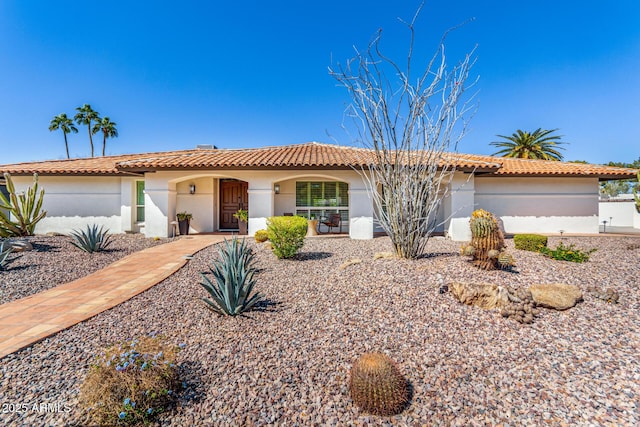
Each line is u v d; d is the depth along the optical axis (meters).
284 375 3.50
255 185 13.94
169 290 6.40
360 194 13.59
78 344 4.18
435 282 5.64
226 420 2.90
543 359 3.71
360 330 4.38
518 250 9.26
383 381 2.99
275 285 6.45
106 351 3.56
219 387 3.33
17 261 8.57
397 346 4.00
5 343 4.17
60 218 15.45
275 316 4.94
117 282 7.14
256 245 11.21
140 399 2.93
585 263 7.05
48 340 4.28
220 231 16.58
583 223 16.62
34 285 6.89
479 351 3.88
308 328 4.51
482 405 3.04
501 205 16.80
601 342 3.98
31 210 13.00
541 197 16.72
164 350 3.78
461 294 5.02
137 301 5.76
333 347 4.01
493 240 6.21
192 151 19.03
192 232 16.27
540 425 2.79
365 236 13.44
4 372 3.54
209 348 4.05
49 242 10.95
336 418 2.92
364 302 5.15
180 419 2.93
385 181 7.47
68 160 17.83
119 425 2.82
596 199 16.64
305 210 16.58
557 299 4.81
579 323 4.44
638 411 2.89
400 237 7.20
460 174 13.60
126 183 15.54
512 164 17.88
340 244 11.38
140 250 10.97
